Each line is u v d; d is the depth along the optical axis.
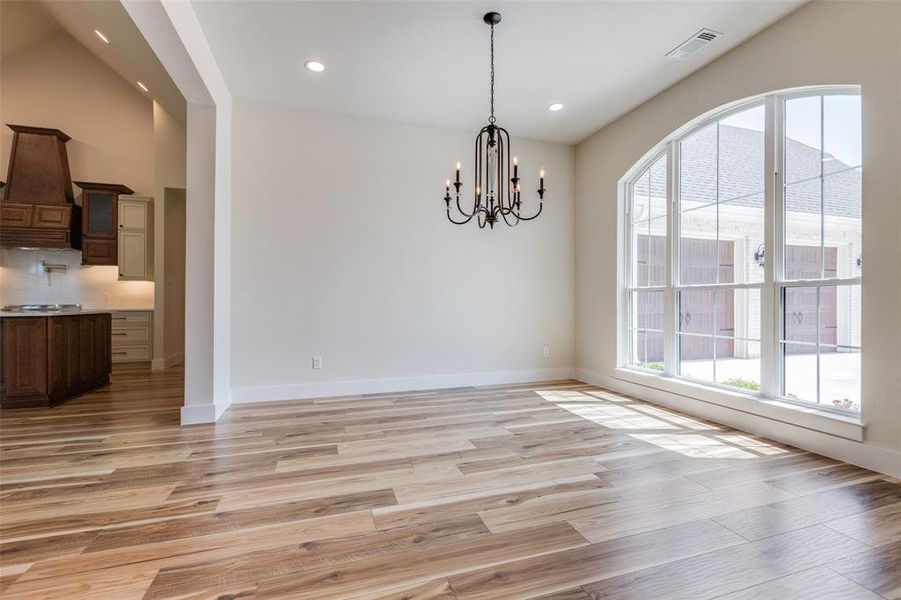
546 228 4.73
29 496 1.94
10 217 5.29
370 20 2.65
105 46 5.03
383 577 1.38
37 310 4.02
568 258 4.82
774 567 1.44
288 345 3.84
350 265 4.02
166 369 5.57
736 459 2.40
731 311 3.14
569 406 3.60
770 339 2.83
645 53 3.02
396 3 2.49
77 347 4.01
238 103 3.71
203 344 3.12
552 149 4.74
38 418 3.23
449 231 4.36
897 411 2.13
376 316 4.11
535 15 2.60
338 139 3.99
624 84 3.46
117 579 1.36
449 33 2.77
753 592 1.31
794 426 2.60
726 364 3.18
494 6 2.51
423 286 4.27
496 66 3.19
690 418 3.23
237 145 3.71
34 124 5.80
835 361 2.50
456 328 4.39
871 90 2.23
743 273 3.05
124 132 6.07
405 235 4.20
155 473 2.21
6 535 1.61
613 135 4.20
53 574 1.38
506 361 4.58
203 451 2.53
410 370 4.22
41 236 5.39
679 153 3.58
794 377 2.73
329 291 3.96
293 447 2.61
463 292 4.41
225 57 3.06
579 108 3.90
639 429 2.96
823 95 2.56
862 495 1.95
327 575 1.39
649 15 2.60
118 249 5.73
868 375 2.25
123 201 5.77
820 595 1.30
